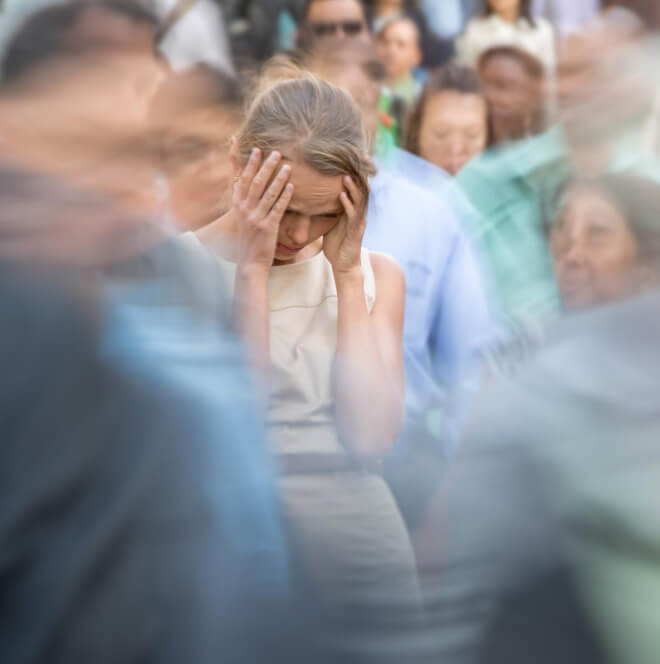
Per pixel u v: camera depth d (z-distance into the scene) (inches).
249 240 296.8
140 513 157.4
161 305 169.2
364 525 278.5
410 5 649.0
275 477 173.5
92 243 165.5
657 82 192.4
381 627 161.2
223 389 167.3
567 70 200.7
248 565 162.4
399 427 300.2
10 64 166.2
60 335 159.8
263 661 159.6
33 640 155.3
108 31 167.0
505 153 359.6
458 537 161.6
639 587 152.5
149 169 171.9
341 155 296.8
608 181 181.2
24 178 164.6
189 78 239.5
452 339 381.1
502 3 572.1
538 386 165.0
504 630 156.9
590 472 156.4
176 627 157.4
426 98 441.4
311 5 517.0
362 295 309.6
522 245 314.3
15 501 155.3
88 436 157.8
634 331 166.6
